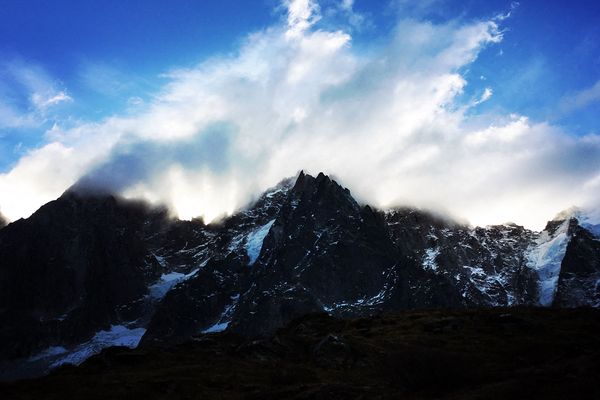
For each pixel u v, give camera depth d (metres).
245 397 58.28
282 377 65.19
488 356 69.69
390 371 58.09
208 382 63.34
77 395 58.06
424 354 57.47
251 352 77.94
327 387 57.03
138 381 62.78
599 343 72.19
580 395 44.31
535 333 79.25
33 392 59.34
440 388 54.53
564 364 54.41
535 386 48.12
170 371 67.56
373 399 53.31
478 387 52.25
